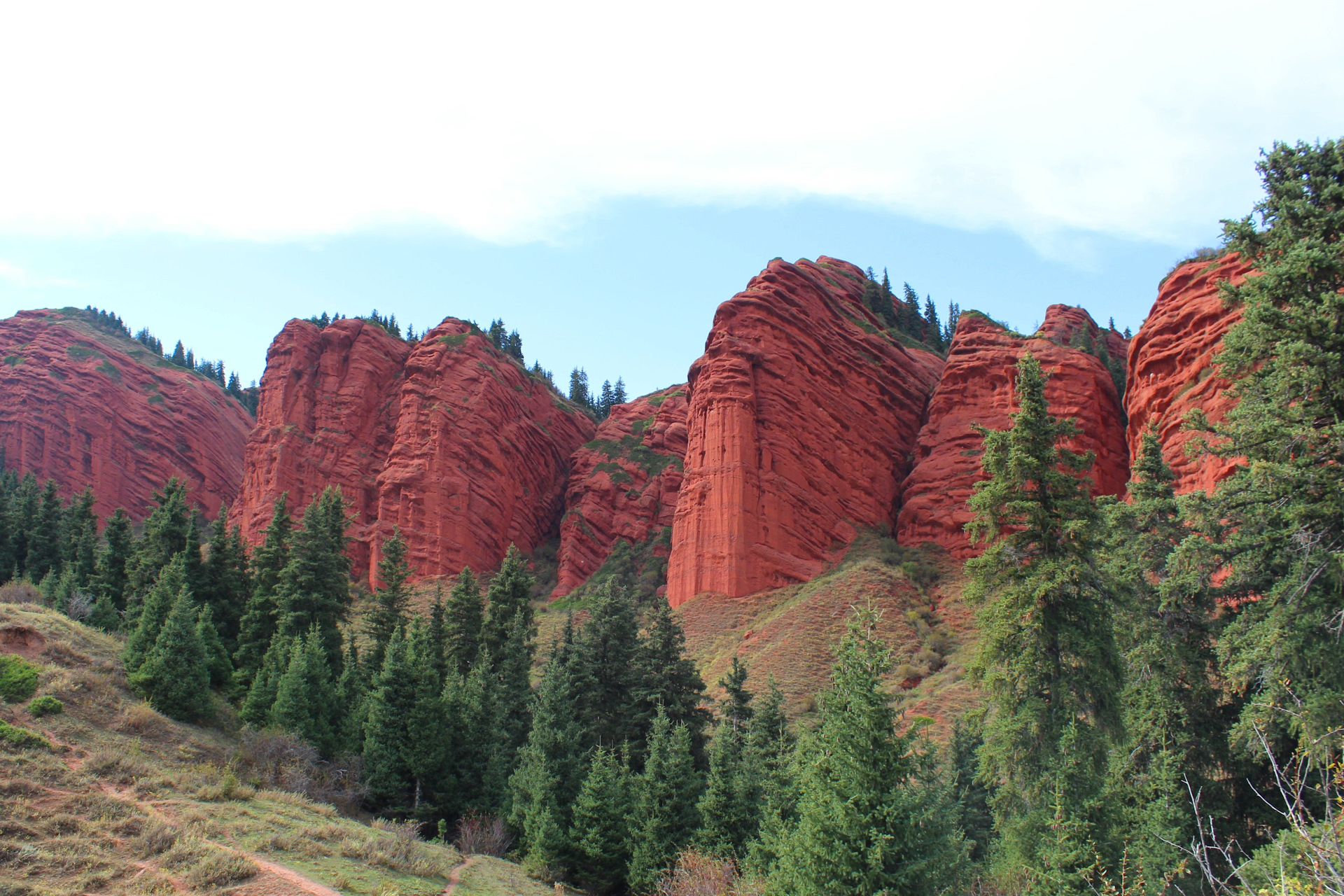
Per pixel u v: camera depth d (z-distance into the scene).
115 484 144.38
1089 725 27.53
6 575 76.50
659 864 39.78
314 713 47.25
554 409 145.00
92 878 24.84
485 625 65.62
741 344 98.44
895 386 104.94
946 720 56.09
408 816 43.91
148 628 45.41
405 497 114.31
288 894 25.42
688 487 95.62
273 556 62.00
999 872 28.81
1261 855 16.97
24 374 147.25
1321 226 28.02
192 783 34.06
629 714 54.84
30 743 32.69
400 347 137.50
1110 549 34.34
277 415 125.31
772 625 79.19
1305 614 26.50
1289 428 26.27
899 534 93.75
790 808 35.78
